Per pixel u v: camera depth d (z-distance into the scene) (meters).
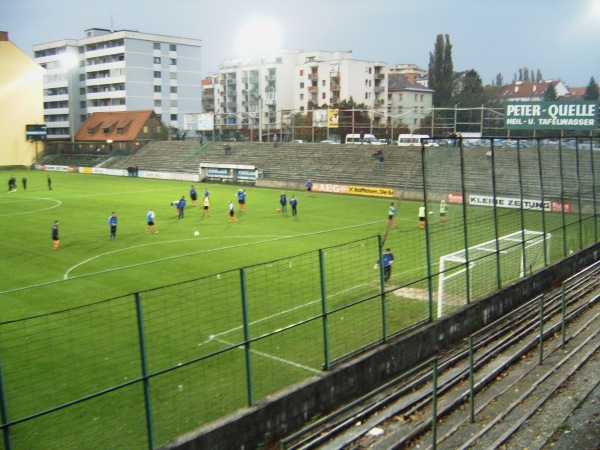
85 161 85.62
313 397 12.69
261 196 54.09
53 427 12.02
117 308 19.31
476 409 12.61
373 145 64.06
